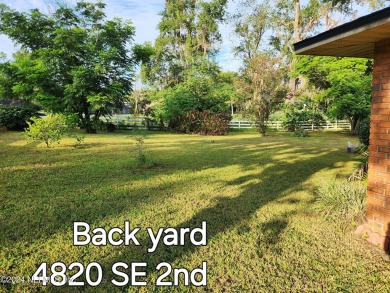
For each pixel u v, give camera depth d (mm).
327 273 2738
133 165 7426
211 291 2475
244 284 2562
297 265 2871
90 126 18594
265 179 6215
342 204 4059
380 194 3227
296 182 5973
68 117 17172
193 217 4059
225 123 19203
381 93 3143
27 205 4410
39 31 17969
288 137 16594
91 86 17719
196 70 25578
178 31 34156
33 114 18391
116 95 18312
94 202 4605
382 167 3186
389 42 2990
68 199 4723
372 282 2609
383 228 3201
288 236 3496
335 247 3236
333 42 3064
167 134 18781
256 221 3938
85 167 7137
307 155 9422
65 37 16719
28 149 9930
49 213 4105
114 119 23500
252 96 19297
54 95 18328
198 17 32375
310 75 20219
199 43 33281
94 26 18641
